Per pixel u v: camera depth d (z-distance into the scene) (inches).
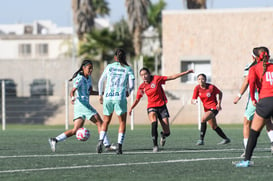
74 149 1112.2
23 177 717.3
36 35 5017.2
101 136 1015.6
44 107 2566.4
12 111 2460.6
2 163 868.0
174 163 852.6
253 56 888.3
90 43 3912.4
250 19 2815.0
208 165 824.9
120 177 713.0
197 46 2854.3
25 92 3427.7
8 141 1364.4
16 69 3462.1
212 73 2844.5
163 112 1103.6
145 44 4315.9
